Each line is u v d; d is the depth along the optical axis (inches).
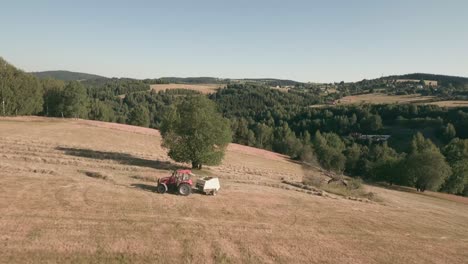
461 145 3506.4
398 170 3085.6
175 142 1822.1
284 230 954.1
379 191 2273.6
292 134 4960.6
